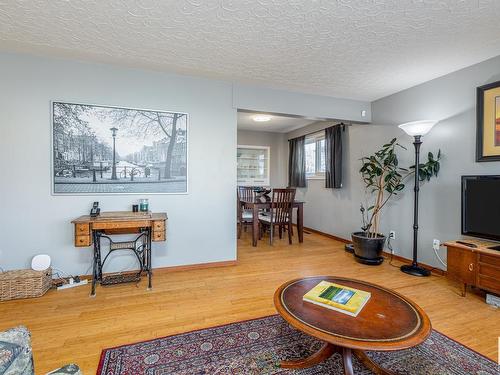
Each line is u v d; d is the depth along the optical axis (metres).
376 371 1.47
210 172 3.28
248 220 5.08
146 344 1.73
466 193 2.64
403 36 2.21
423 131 2.92
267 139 6.75
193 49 2.46
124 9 1.87
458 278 2.47
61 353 1.63
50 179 2.70
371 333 1.18
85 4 1.82
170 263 3.13
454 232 2.90
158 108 3.04
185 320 2.04
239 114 4.99
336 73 3.00
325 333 1.17
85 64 2.78
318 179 5.36
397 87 3.43
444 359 1.61
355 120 3.96
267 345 1.74
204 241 3.27
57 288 2.60
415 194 3.06
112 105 2.88
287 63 2.75
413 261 3.10
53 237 2.72
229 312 2.17
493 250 2.28
